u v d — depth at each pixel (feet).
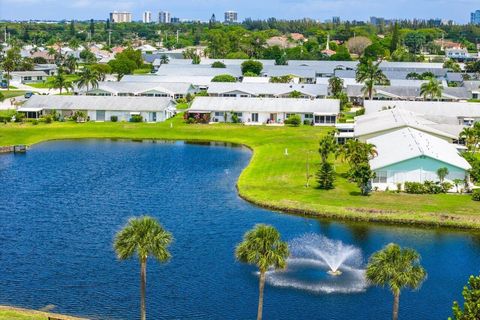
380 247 299.58
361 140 487.20
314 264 278.87
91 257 286.05
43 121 649.61
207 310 237.25
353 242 305.94
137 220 216.95
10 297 245.24
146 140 580.71
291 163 460.55
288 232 319.47
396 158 392.06
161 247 212.64
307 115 650.43
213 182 420.36
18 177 430.20
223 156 507.71
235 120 654.94
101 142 568.82
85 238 309.83
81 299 244.83
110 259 283.79
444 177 386.52
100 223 332.60
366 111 638.94
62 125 635.25
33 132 596.29
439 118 575.79
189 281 261.65
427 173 387.34
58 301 242.78
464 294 188.55
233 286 257.14
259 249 211.20
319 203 355.97
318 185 398.01
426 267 275.80
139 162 483.10
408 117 536.83
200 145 557.74
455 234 318.04
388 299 246.47
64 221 335.26
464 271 271.90
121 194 389.19
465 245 302.45
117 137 588.50
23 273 267.80
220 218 341.21
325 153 440.86
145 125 640.17
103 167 464.24
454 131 515.09
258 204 364.17
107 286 256.52
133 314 233.55
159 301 244.22
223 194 390.01
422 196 374.84
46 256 286.46
